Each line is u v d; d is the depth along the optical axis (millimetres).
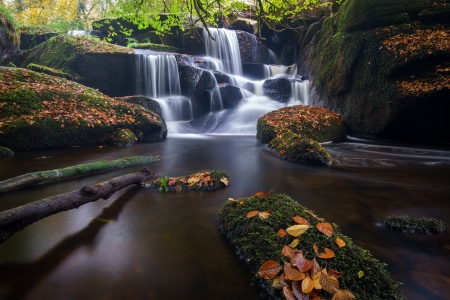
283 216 2361
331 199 3496
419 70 8508
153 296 1718
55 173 4270
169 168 5301
